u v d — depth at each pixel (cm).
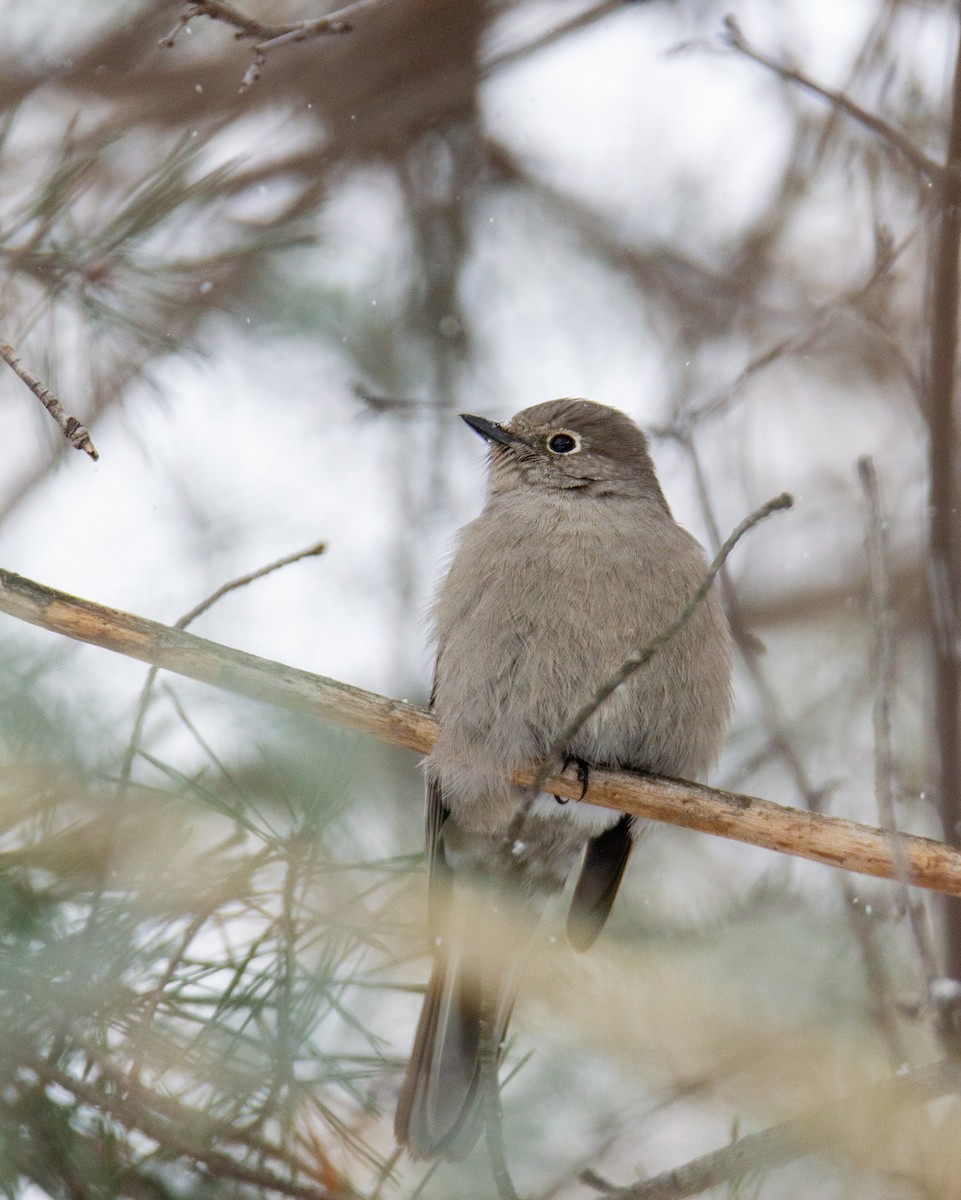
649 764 1012
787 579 1485
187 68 1402
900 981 997
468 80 1472
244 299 1420
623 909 1110
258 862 721
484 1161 927
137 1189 699
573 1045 925
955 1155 791
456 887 1073
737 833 917
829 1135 750
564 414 1130
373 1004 941
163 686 820
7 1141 663
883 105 1256
